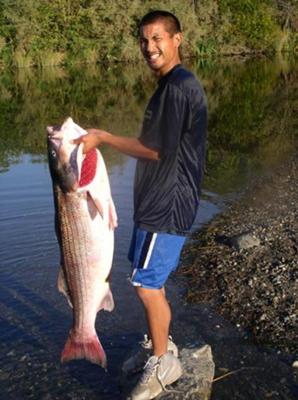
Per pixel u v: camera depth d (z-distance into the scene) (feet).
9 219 25.75
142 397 13.91
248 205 28.91
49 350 16.44
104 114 56.18
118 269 21.03
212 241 24.04
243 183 33.12
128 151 12.29
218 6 135.74
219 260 22.09
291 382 14.96
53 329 17.52
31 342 16.87
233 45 139.33
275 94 71.15
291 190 31.30
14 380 15.19
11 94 74.18
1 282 20.43
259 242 23.29
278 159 38.86
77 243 11.96
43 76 98.02
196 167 12.87
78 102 65.57
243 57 134.72
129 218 25.64
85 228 11.82
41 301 19.16
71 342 12.68
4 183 31.24
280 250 22.52
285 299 18.84
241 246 22.89
